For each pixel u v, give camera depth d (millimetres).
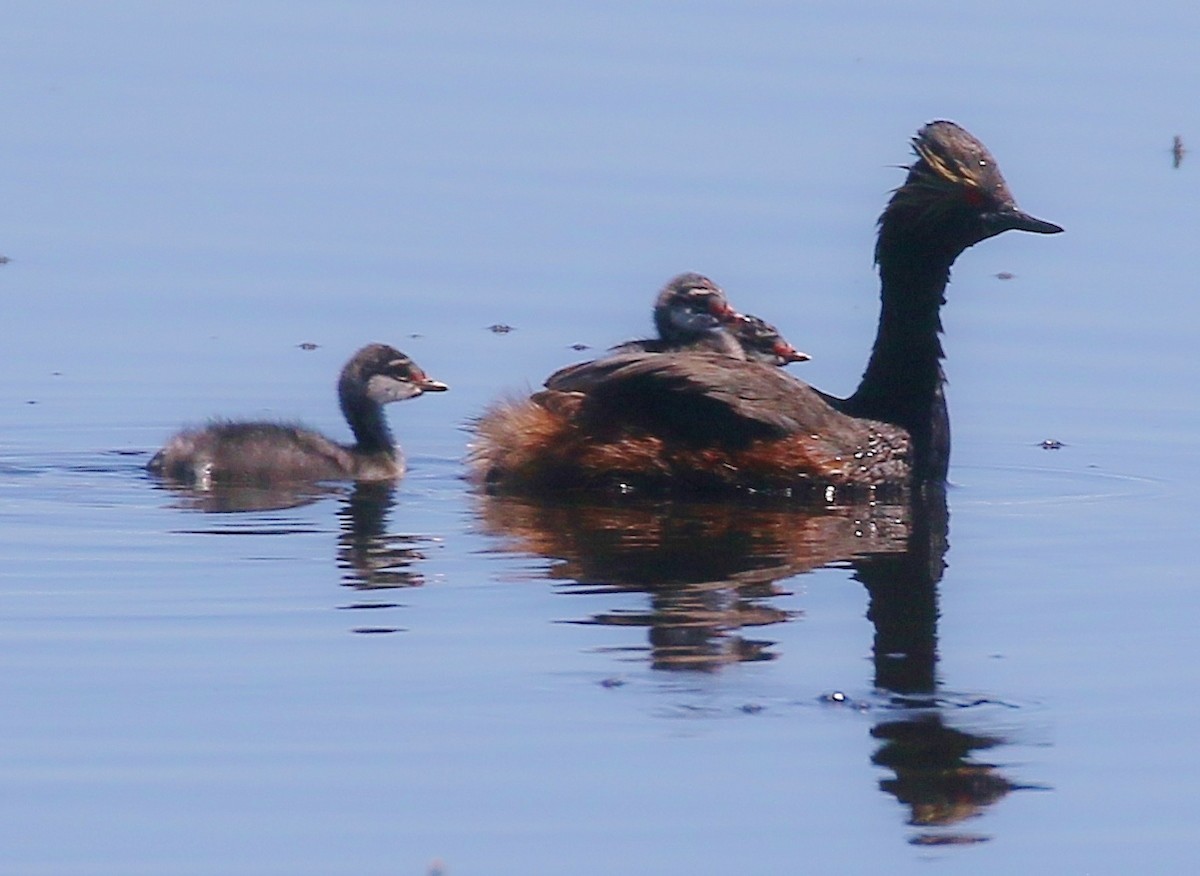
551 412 18453
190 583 15289
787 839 11352
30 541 16438
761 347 21078
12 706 12867
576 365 18766
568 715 12797
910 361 18859
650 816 11578
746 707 12953
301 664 13578
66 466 19141
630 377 18016
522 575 15523
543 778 11977
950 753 12391
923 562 16062
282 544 16422
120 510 17500
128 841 11227
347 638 14055
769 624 14461
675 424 18172
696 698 13086
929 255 18953
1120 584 15523
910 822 11539
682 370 17938
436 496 18250
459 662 13633
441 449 20406
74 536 16594
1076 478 18953
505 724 12656
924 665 13734
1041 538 16812
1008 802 11867
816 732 12617
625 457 18156
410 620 14438
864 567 15875
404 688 13180
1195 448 19844
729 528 17031
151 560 15883
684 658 13781
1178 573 15828
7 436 20031
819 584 15414
